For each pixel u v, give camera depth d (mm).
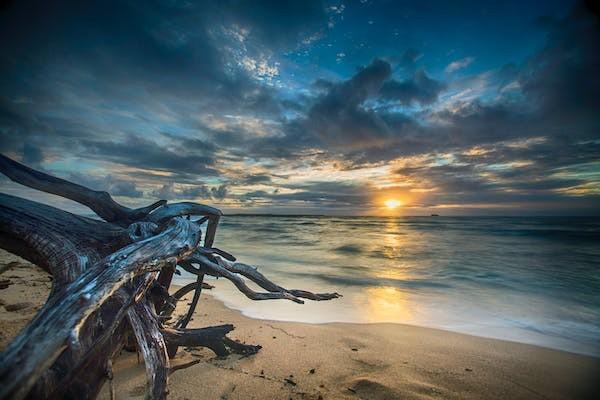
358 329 4805
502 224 46281
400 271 10938
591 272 10781
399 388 2988
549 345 4336
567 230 31234
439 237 25391
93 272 1915
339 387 2963
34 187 3094
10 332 3457
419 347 4133
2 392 1241
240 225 44750
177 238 2561
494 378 3297
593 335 4781
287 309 5891
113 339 2213
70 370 1726
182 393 2766
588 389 3105
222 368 3268
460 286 8547
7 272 7449
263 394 2785
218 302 6305
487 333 4816
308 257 14570
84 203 3307
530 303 6762
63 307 1624
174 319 4793
